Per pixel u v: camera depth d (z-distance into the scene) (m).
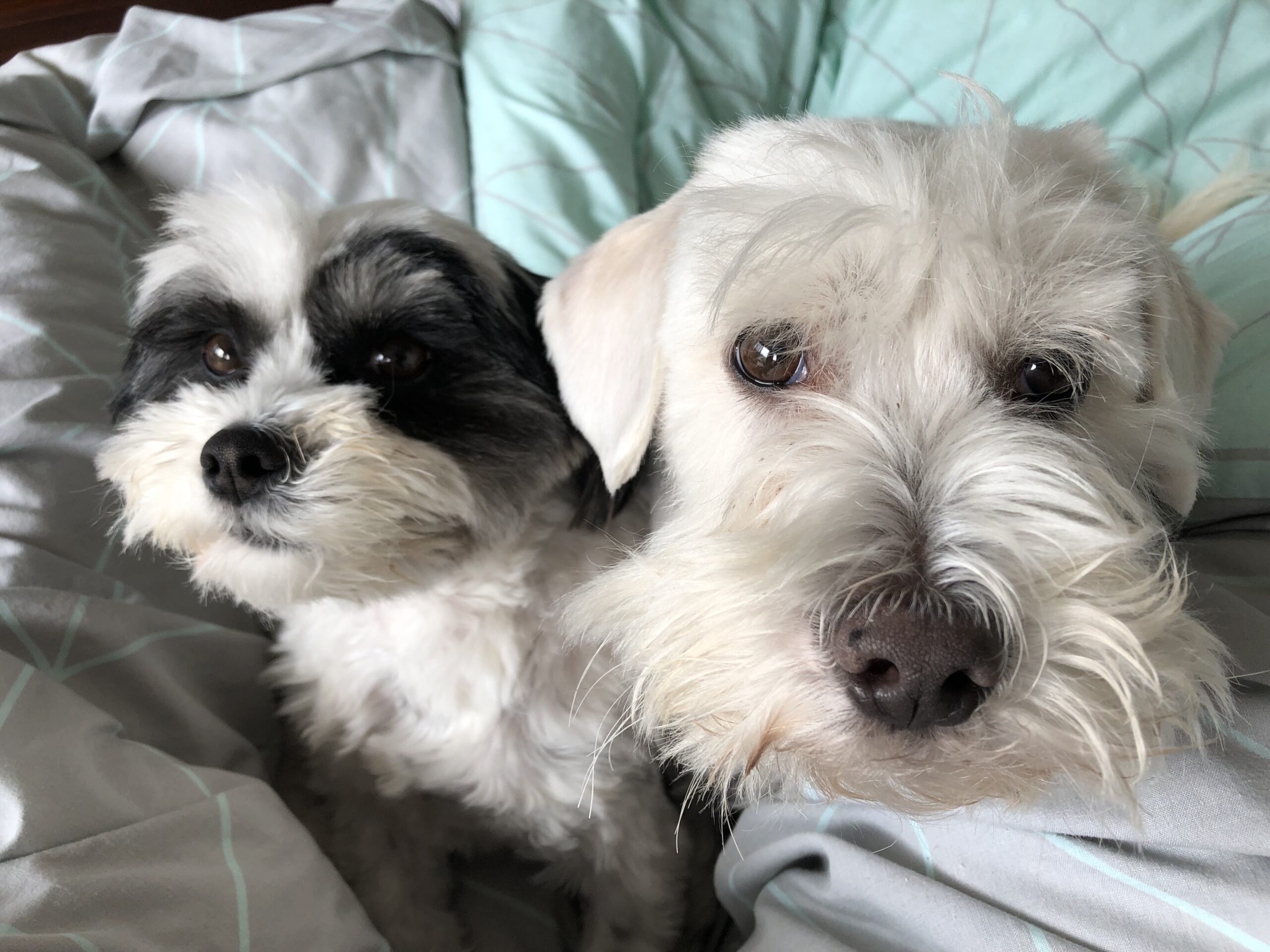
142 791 0.22
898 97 0.46
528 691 0.29
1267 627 0.23
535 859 0.32
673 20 0.49
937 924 0.21
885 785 0.20
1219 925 0.19
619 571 0.24
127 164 0.42
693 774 0.30
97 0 0.47
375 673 0.30
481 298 0.28
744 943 0.28
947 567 0.18
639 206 0.45
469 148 0.46
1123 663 0.18
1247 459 0.27
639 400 0.26
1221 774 0.20
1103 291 0.21
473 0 0.49
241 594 0.25
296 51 0.43
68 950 0.17
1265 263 0.31
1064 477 0.20
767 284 0.21
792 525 0.20
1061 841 0.21
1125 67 0.41
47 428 0.30
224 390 0.26
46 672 0.25
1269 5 0.40
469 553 0.27
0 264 0.32
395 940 0.29
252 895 0.21
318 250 0.27
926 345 0.21
